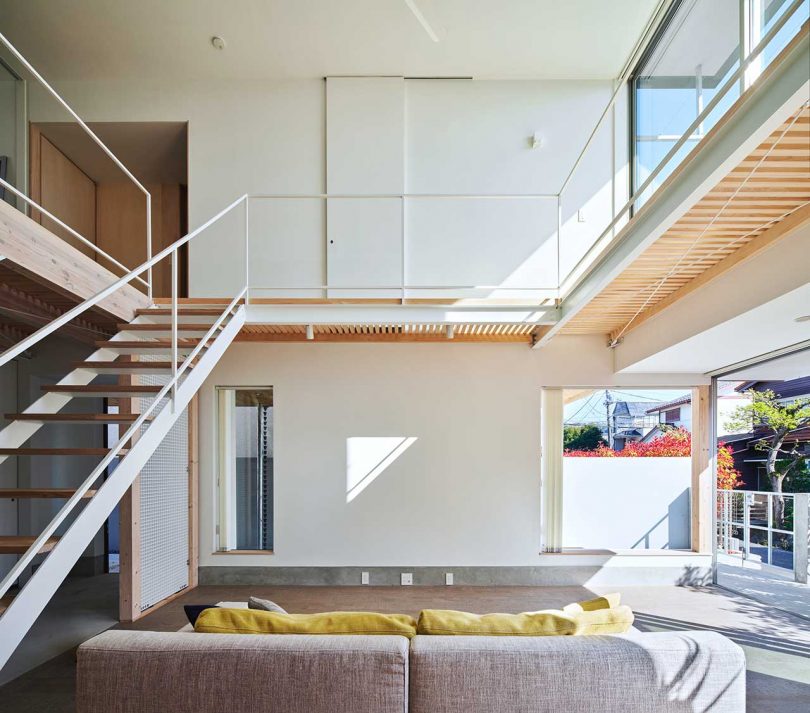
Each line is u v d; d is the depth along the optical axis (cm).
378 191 564
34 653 382
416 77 573
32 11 484
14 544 240
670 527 570
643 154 557
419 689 198
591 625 222
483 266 566
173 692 197
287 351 561
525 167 573
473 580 543
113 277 403
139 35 512
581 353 561
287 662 198
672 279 384
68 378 352
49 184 598
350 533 548
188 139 568
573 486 572
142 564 459
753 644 387
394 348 561
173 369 319
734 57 403
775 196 257
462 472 552
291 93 571
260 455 568
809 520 530
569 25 505
